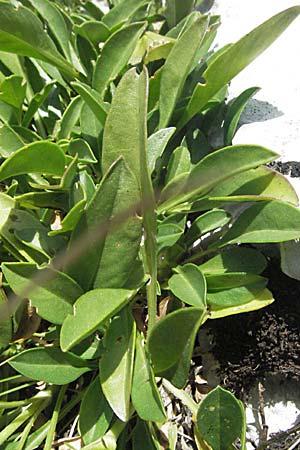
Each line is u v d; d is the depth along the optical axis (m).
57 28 0.31
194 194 0.24
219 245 0.26
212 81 0.26
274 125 0.29
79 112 0.28
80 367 0.24
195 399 0.27
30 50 0.27
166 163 0.29
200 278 0.24
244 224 0.25
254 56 0.25
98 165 0.28
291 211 0.24
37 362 0.23
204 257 0.28
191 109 0.27
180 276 0.25
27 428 0.24
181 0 0.33
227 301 0.25
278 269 0.27
